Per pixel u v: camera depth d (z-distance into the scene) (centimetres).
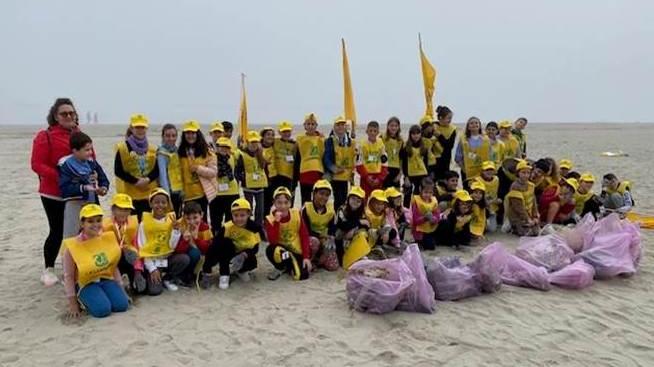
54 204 618
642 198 1284
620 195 969
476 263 620
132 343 494
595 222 738
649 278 679
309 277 684
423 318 549
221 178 759
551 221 928
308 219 701
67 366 454
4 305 583
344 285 654
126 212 603
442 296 595
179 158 702
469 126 962
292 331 521
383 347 489
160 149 689
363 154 873
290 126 870
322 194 690
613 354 478
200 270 645
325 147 860
